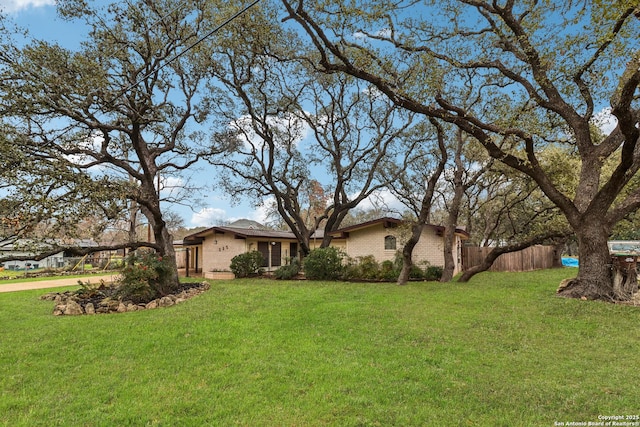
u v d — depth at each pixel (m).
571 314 7.77
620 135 9.79
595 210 9.41
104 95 10.05
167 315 8.73
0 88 8.71
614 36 7.29
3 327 7.69
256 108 17.61
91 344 6.42
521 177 16.02
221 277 18.92
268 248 23.48
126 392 4.45
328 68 9.88
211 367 5.23
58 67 9.32
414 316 7.89
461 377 4.67
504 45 10.17
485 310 8.37
